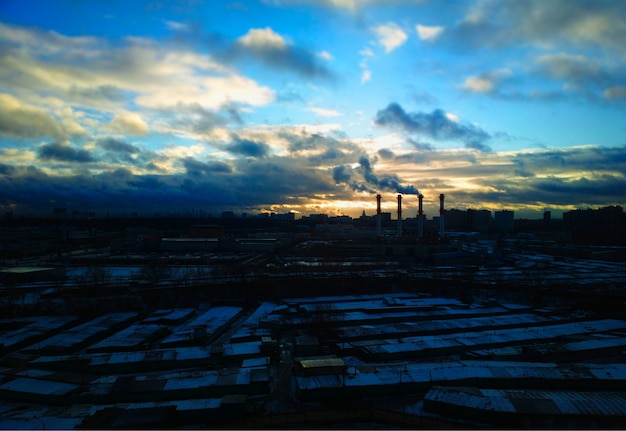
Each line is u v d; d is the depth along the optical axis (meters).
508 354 54.22
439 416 38.66
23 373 47.50
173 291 88.25
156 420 35.91
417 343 57.53
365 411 38.94
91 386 43.69
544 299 88.81
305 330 67.19
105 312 77.94
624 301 80.94
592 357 54.66
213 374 45.72
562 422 36.09
